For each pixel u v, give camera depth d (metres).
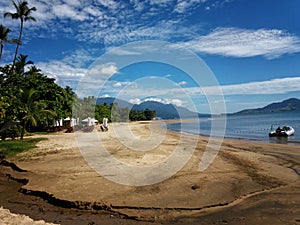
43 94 32.81
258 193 9.12
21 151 17.28
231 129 46.16
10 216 7.04
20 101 23.14
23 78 33.66
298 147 20.81
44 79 34.47
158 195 8.91
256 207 7.97
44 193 9.27
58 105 33.56
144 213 7.66
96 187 9.74
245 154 16.98
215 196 8.80
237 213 7.60
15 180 11.30
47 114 25.50
